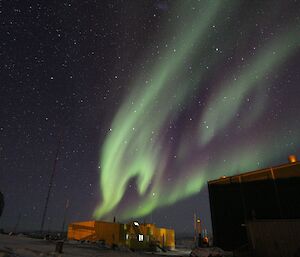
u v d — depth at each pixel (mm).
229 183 24312
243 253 17672
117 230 36125
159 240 43875
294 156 22250
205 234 30219
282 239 15812
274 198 21250
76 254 16609
